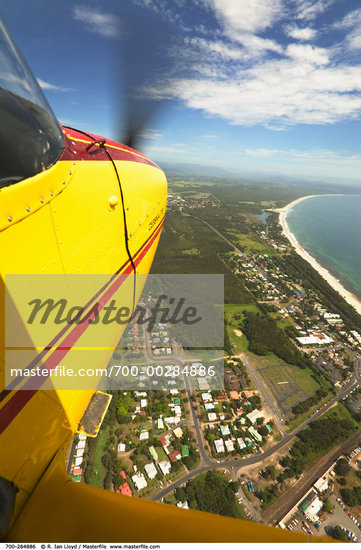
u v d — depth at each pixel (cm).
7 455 264
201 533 229
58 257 321
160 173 708
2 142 246
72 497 275
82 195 359
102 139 462
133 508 258
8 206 247
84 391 421
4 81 262
